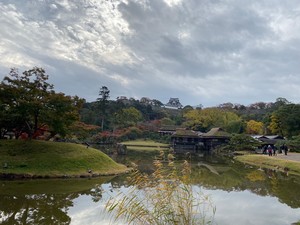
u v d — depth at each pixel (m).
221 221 13.43
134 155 50.84
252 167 38.28
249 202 17.92
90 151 31.11
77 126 35.97
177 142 79.38
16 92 27.45
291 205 17.53
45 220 13.52
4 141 29.36
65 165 26.81
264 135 80.50
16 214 14.47
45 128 34.62
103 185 22.36
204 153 67.81
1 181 22.47
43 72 29.58
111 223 12.30
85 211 14.90
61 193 19.27
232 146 65.38
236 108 142.12
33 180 23.41
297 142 55.94
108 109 97.38
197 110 101.50
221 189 22.12
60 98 28.41
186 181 9.98
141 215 9.38
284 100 115.75
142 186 10.16
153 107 152.00
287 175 30.92
